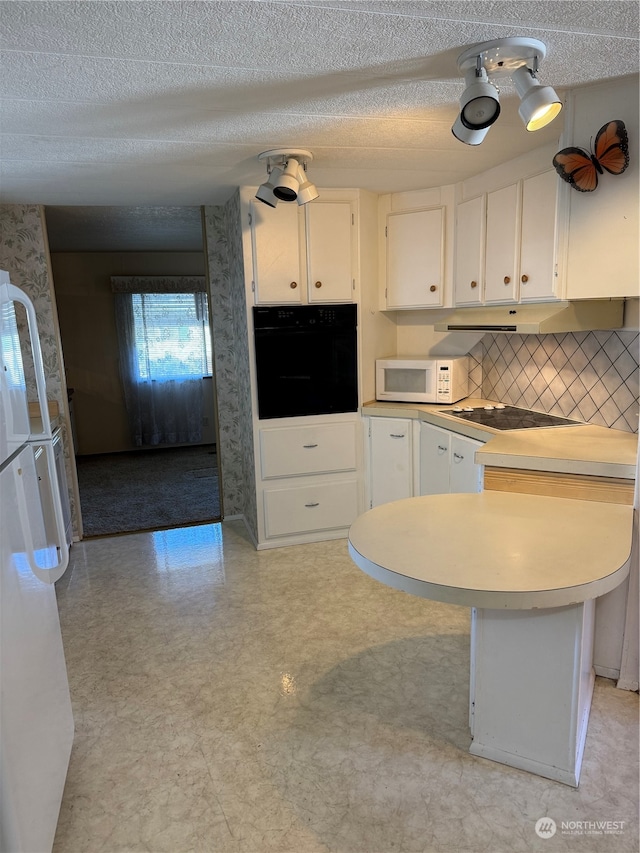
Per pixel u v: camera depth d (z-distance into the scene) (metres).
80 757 1.99
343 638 2.70
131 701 2.29
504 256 2.94
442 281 3.52
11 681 1.36
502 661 1.83
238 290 3.69
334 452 3.75
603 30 1.57
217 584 3.30
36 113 2.09
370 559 1.59
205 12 1.42
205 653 2.61
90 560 3.71
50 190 3.30
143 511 4.69
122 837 1.68
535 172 2.66
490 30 1.56
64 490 3.76
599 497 2.26
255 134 2.38
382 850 1.61
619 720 2.07
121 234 5.19
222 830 1.69
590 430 2.79
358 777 1.87
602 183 2.12
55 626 1.86
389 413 3.64
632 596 2.16
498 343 3.64
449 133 2.41
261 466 3.65
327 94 1.97
